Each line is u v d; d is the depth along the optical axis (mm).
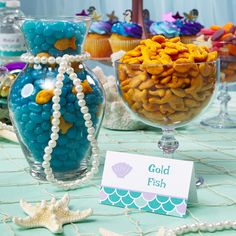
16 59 1224
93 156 727
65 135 722
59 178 740
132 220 615
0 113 928
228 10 2055
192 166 637
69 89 720
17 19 751
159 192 641
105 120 994
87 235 579
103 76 1016
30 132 725
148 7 2035
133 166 658
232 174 752
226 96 1062
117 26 1602
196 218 619
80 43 754
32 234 581
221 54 992
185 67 658
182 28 1587
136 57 703
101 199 661
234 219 614
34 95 718
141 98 684
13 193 690
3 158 828
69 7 1982
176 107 682
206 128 1009
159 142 737
